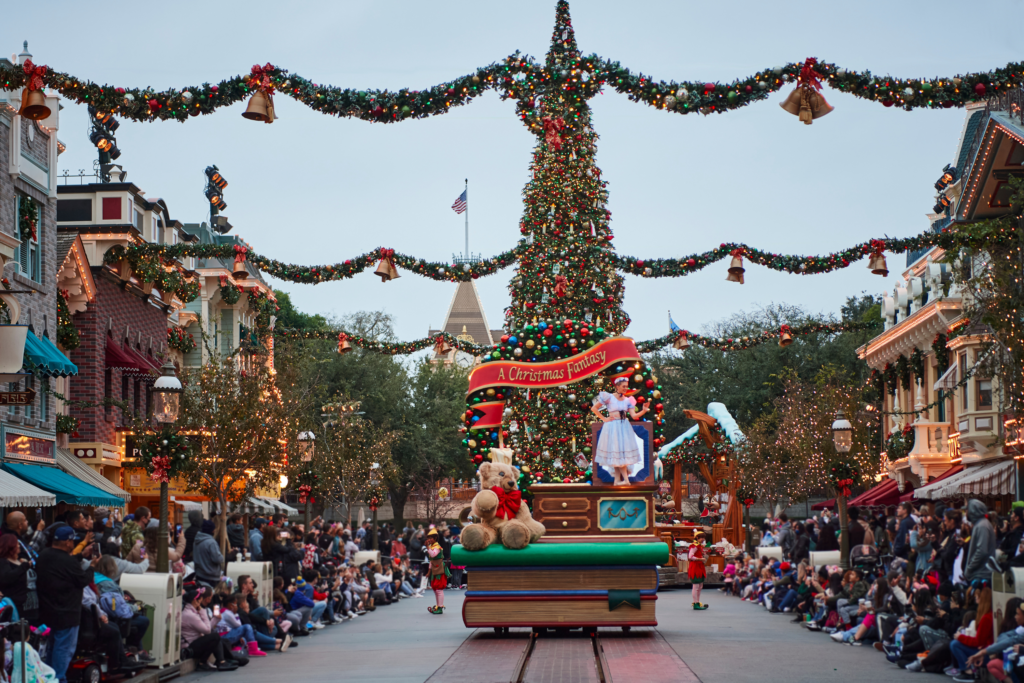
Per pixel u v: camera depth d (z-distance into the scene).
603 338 21.80
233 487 29.31
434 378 66.88
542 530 18.20
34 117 13.77
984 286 20.03
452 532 39.41
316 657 16.30
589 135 25.94
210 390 27.89
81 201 33.78
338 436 49.31
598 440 18.77
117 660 12.93
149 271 31.34
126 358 33.72
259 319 30.30
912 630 14.27
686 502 66.69
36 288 27.73
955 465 35.88
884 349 44.56
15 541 11.57
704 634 18.64
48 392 27.62
